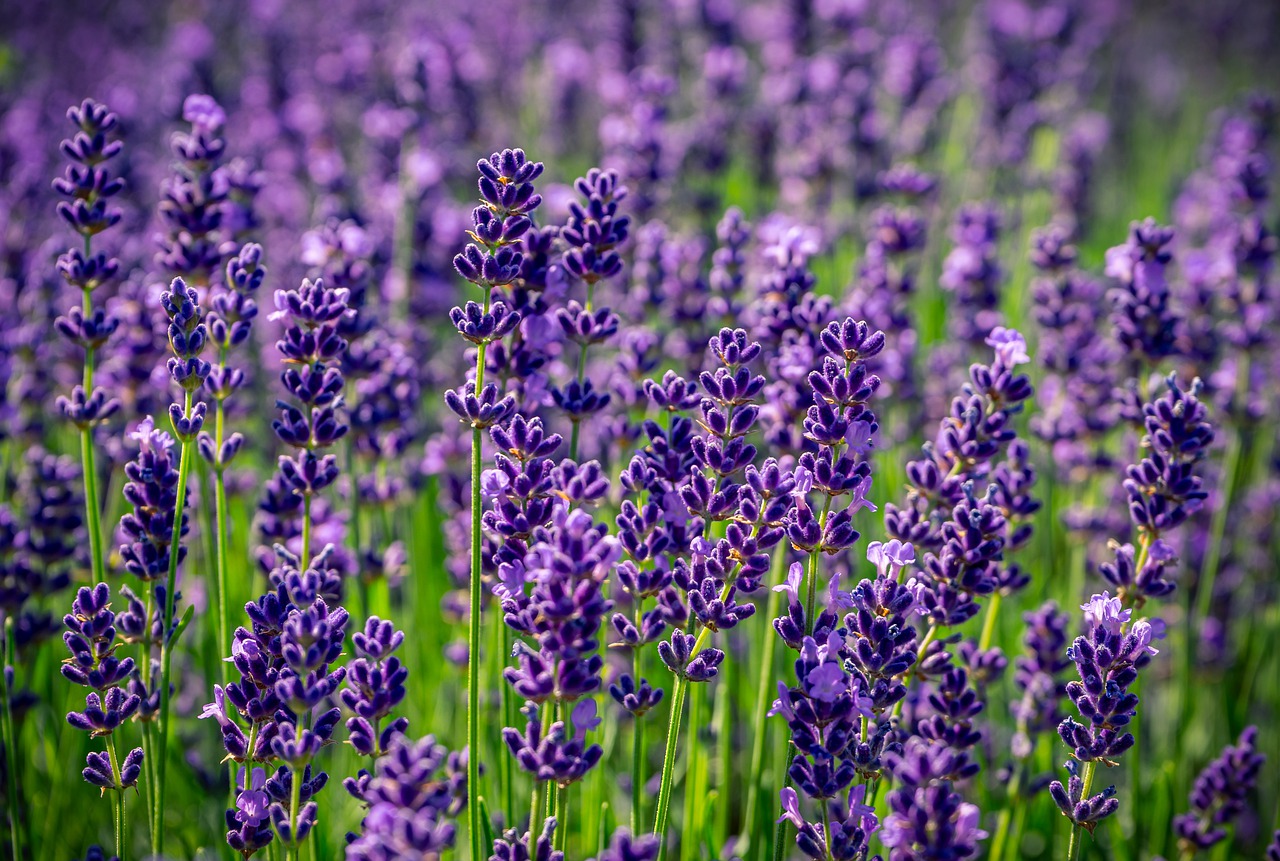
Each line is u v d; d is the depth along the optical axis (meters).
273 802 0.82
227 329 0.87
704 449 0.84
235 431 1.02
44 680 0.94
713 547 0.84
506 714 0.90
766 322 0.91
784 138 1.37
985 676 0.89
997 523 0.84
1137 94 2.26
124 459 0.95
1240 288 0.99
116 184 0.88
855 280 1.09
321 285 0.86
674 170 1.19
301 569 0.86
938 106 1.49
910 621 0.89
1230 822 0.91
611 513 0.96
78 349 1.00
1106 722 0.83
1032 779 0.91
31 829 0.91
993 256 1.08
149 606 0.86
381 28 1.73
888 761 0.82
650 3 1.53
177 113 1.42
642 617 0.84
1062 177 1.41
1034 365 1.12
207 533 0.92
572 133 1.61
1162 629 0.83
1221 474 1.03
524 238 0.87
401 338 1.03
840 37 1.55
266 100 1.52
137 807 0.93
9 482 0.97
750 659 0.96
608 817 0.88
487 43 1.81
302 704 0.81
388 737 0.82
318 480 0.86
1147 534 0.87
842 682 0.82
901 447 1.01
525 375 0.87
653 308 0.98
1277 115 1.26
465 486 0.96
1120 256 0.94
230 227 0.95
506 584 0.82
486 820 0.86
